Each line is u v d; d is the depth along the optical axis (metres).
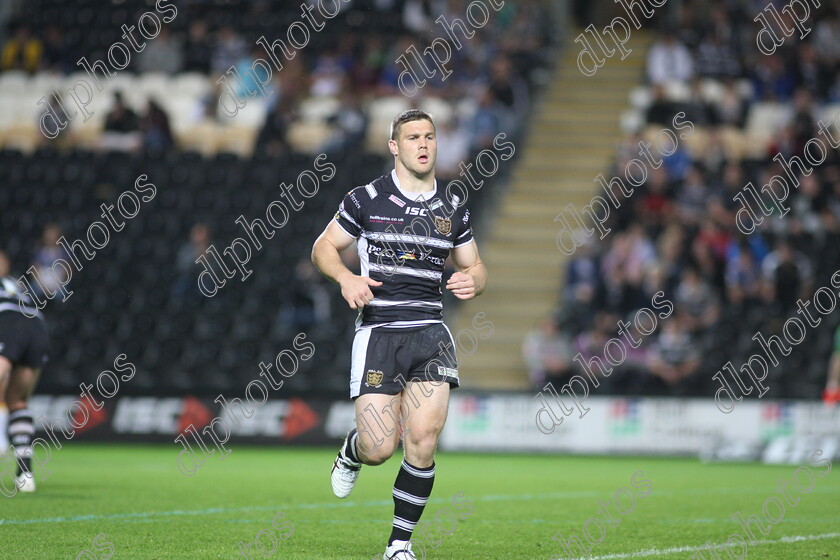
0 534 23.70
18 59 87.31
